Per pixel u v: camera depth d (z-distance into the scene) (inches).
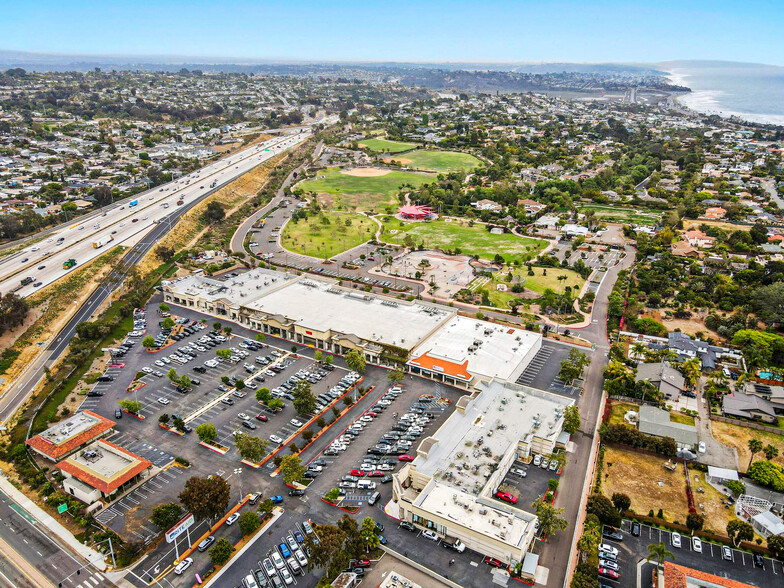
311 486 6889.8
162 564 5797.2
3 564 5812.0
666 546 6023.6
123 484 6830.7
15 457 7391.7
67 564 5807.1
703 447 7588.6
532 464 7268.7
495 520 5895.7
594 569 5452.8
